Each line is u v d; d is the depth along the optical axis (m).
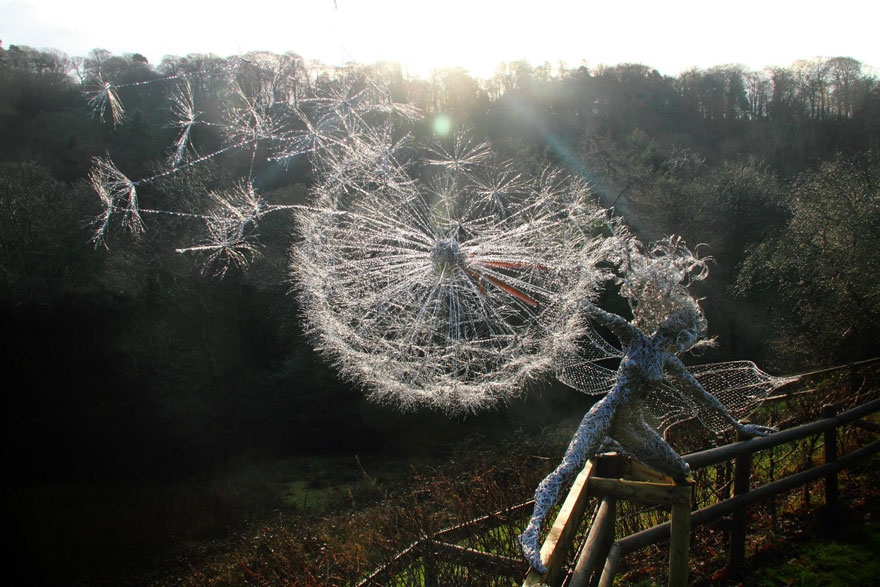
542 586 2.14
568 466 2.76
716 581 3.91
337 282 3.20
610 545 3.21
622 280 3.39
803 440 5.52
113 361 19.45
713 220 20.69
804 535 4.41
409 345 3.12
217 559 10.07
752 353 18.14
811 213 17.28
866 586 3.68
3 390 18.66
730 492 4.82
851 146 22.30
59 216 14.64
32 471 18.83
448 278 3.12
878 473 5.23
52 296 17.84
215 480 17.97
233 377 19.62
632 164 19.69
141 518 15.46
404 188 3.30
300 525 8.47
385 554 4.63
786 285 16.69
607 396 3.06
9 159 13.05
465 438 14.87
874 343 13.99
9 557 13.90
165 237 15.70
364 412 18.34
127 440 19.31
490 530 4.43
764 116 26.73
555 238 3.33
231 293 17.88
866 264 14.88
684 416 3.97
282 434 19.69
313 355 18.25
